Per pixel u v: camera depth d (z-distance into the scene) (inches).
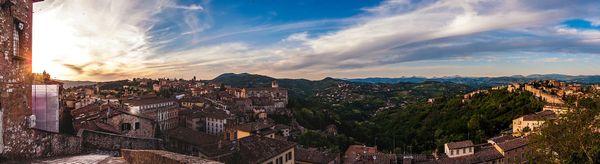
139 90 7667.3
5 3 528.7
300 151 2733.8
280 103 6638.8
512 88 6333.7
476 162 2795.3
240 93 7603.4
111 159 596.4
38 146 598.9
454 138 4311.0
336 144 3858.3
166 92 7057.1
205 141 2309.3
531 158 1110.4
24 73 589.0
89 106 2479.1
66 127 1625.2
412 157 3031.5
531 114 4212.6
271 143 1736.0
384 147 4392.2
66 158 602.5
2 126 524.4
